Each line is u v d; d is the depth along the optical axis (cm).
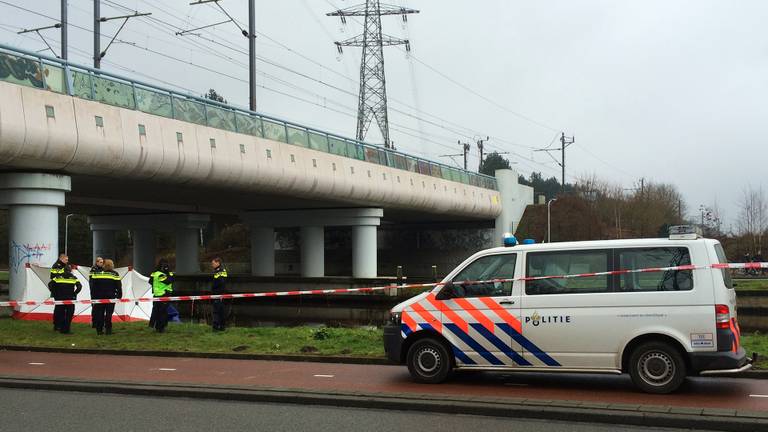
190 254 4675
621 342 948
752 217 6956
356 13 5659
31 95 2045
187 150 2647
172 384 1027
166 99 2605
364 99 5638
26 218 2192
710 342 915
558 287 990
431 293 1054
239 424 813
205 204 4147
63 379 1077
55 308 1739
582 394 953
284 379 1100
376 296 3169
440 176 4778
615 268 966
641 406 833
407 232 6288
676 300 931
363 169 3812
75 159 2206
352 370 1188
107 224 4762
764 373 1063
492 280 1025
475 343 1019
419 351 1051
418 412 871
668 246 952
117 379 1091
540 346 986
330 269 6303
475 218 5791
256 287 3875
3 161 2062
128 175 2514
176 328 1798
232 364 1273
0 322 1928
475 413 854
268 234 4581
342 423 814
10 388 1066
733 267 988
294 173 3250
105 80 2344
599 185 7638
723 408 840
